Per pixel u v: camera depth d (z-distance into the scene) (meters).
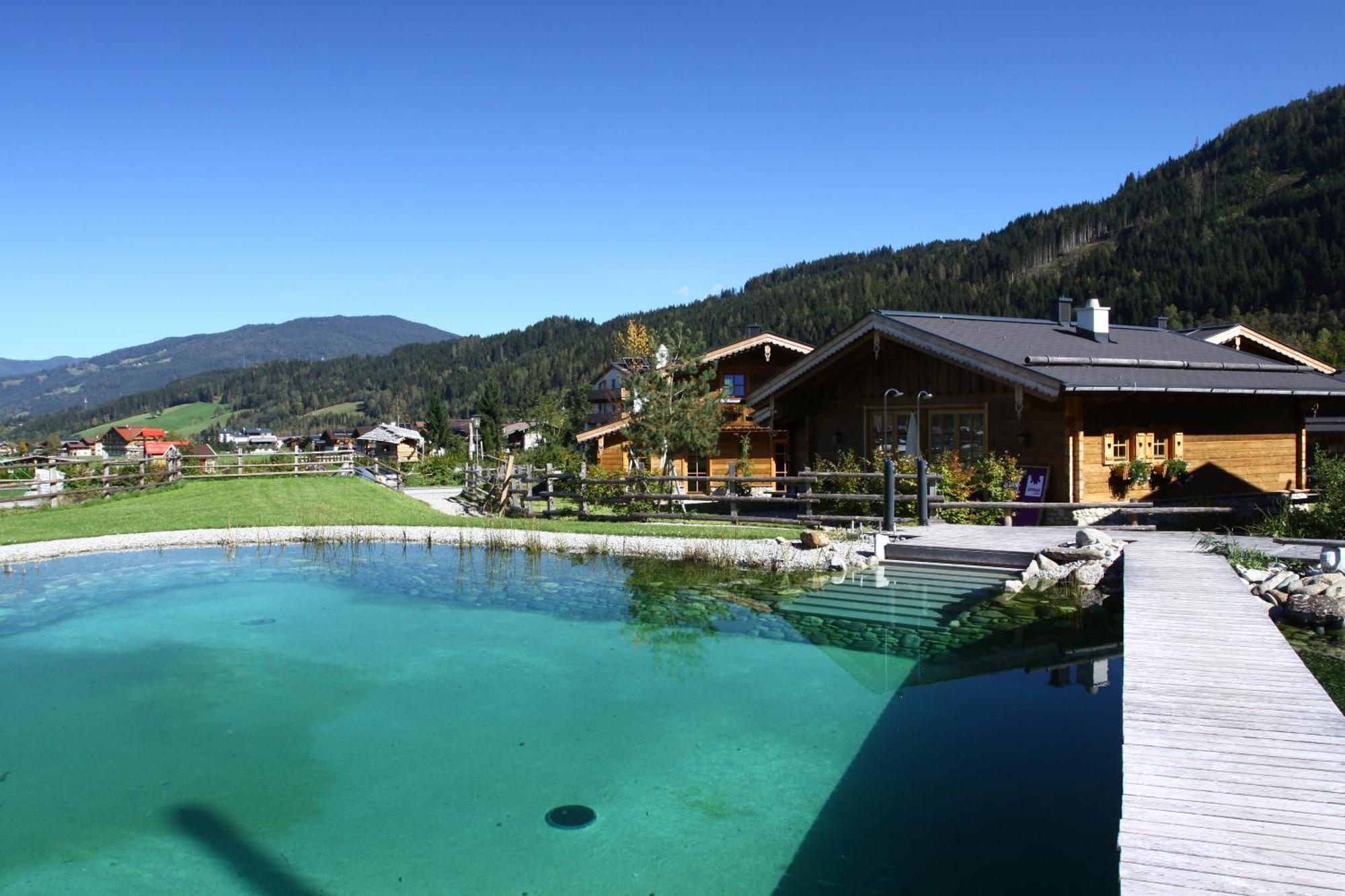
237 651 9.67
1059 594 11.07
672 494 18.53
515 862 5.14
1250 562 10.57
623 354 25.92
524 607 11.61
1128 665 6.48
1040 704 7.41
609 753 6.69
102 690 8.40
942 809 5.59
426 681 8.54
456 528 17.47
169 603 12.09
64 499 22.91
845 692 7.87
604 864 5.09
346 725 7.40
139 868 5.17
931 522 15.27
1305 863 3.66
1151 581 9.48
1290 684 6.01
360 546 16.86
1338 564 9.69
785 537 14.90
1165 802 4.26
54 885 5.01
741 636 9.86
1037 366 14.89
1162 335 20.61
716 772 6.30
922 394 17.48
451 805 5.89
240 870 5.14
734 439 25.69
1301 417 18.50
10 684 8.58
